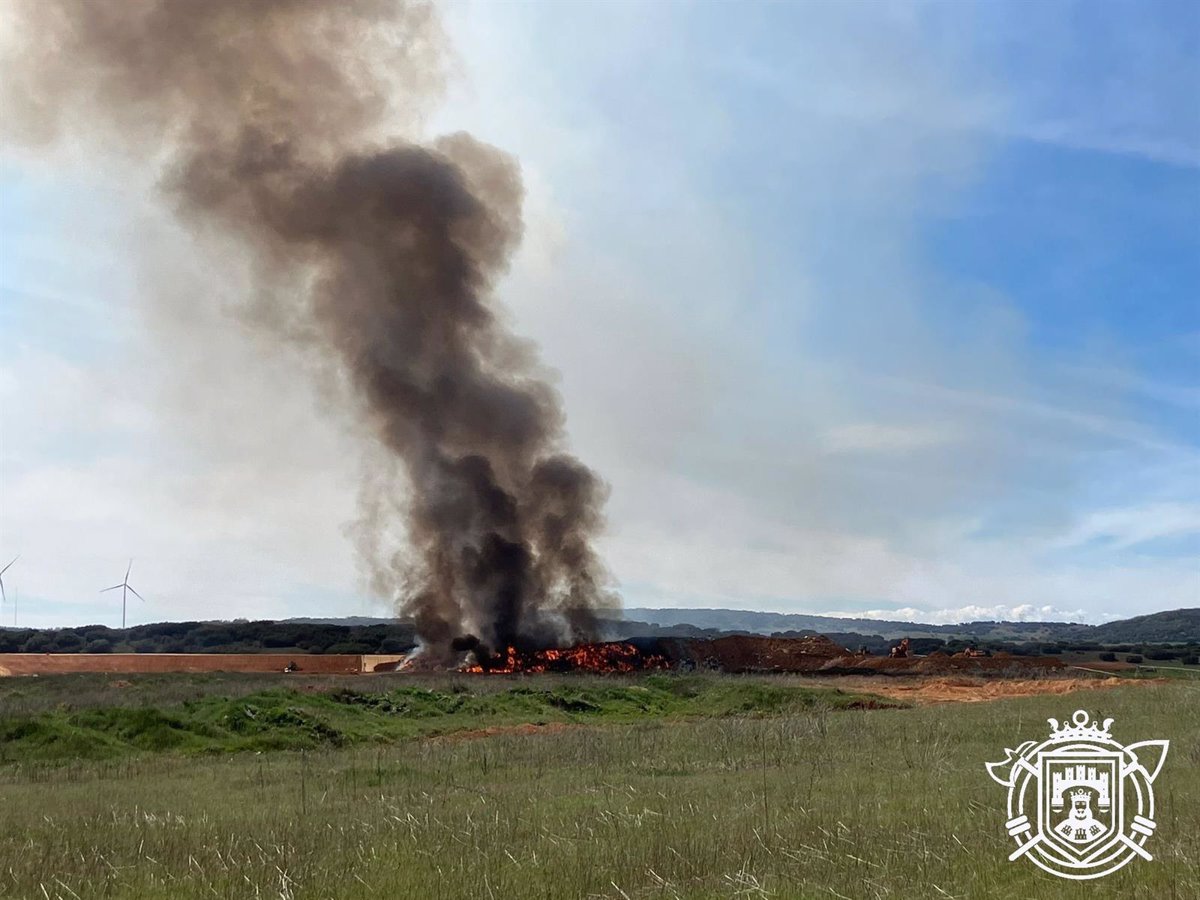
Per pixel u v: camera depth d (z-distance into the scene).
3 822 12.51
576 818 11.09
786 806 11.33
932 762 15.16
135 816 12.17
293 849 9.61
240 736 23.75
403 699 29.59
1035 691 39.09
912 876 7.84
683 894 7.80
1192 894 7.02
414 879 8.38
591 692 32.97
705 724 24.36
